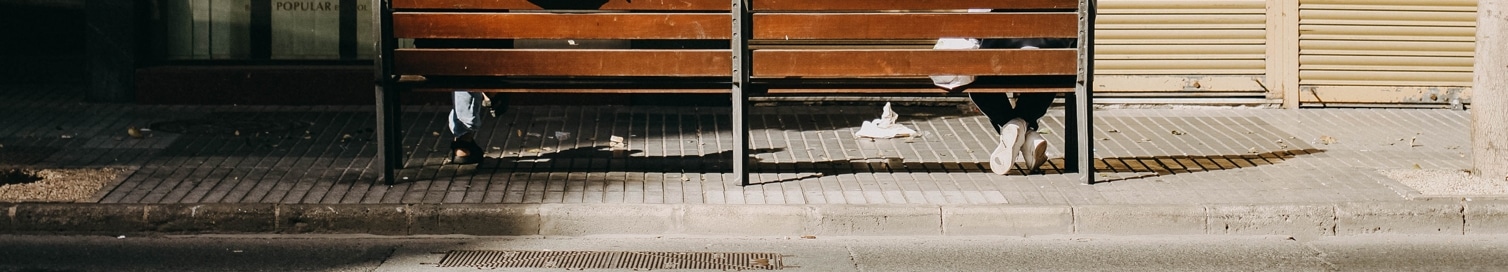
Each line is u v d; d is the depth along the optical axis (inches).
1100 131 406.0
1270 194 293.1
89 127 383.6
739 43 293.4
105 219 263.1
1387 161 347.9
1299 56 469.1
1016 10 300.8
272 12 449.7
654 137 379.2
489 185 296.4
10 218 262.1
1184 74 468.8
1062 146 373.1
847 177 311.6
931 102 445.4
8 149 340.5
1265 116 449.1
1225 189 299.7
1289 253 257.8
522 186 295.6
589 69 296.2
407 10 295.1
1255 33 467.5
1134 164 337.4
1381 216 276.1
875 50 297.4
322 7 450.0
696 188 295.3
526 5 293.3
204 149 343.6
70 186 284.5
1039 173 319.6
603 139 374.0
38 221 262.5
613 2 291.6
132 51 440.5
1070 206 274.7
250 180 299.0
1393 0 467.2
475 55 296.0
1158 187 301.7
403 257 247.0
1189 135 398.0
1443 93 471.5
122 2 438.0
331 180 300.4
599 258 247.6
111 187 287.1
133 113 417.1
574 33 292.4
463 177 306.5
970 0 296.4
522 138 372.2
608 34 293.0
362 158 332.5
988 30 297.3
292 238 263.3
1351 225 276.1
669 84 299.4
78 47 489.4
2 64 483.2
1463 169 332.8
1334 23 467.5
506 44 301.0
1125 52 467.2
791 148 359.6
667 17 293.1
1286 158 350.6
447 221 267.6
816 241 265.7
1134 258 251.6
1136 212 274.1
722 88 301.4
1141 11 464.8
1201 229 275.0
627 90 298.5
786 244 262.2
